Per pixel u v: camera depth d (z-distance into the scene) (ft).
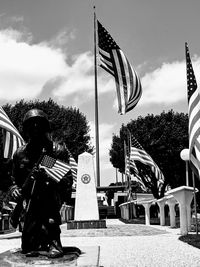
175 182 153.69
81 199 71.36
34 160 20.29
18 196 20.25
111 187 142.20
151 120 155.74
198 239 42.57
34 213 19.26
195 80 36.73
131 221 105.60
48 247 18.89
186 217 51.24
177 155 148.87
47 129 20.40
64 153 21.06
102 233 57.26
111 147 175.63
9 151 54.19
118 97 76.38
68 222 66.74
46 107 139.03
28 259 17.63
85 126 149.59
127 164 110.73
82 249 23.32
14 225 20.49
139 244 41.27
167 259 28.94
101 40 77.77
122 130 163.32
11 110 133.69
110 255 32.04
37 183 19.54
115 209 163.43
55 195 19.83
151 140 149.48
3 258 18.92
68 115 144.77
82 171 72.49
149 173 146.92
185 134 151.02
